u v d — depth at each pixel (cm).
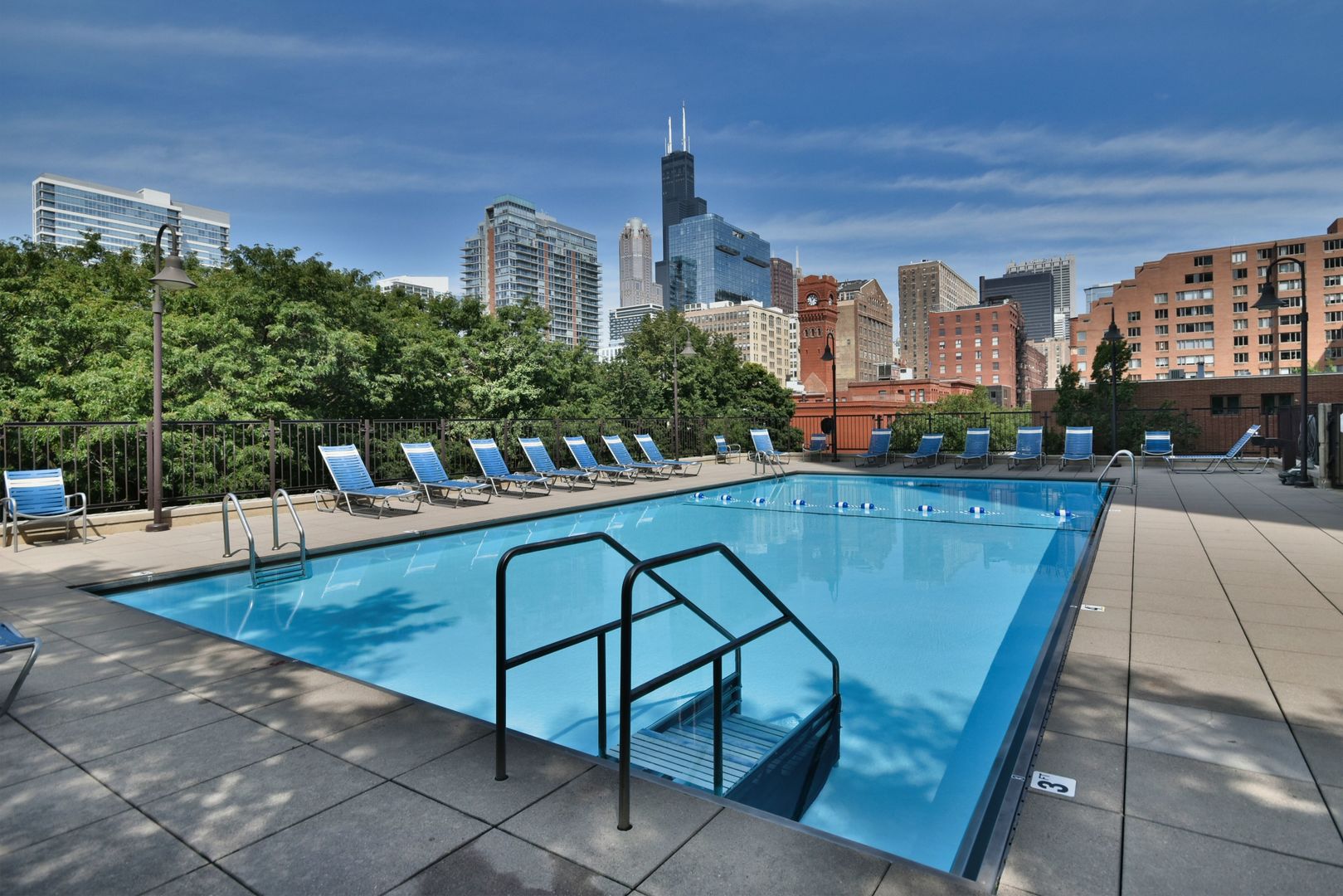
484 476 1315
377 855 203
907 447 2172
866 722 368
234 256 1666
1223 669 354
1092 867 191
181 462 1095
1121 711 301
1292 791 232
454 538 909
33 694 339
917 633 520
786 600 620
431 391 1767
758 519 1083
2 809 233
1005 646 491
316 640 511
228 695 336
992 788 257
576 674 445
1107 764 253
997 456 1988
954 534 940
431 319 2314
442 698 406
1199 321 9625
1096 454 1958
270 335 1415
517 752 273
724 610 589
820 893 182
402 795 239
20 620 477
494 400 1889
